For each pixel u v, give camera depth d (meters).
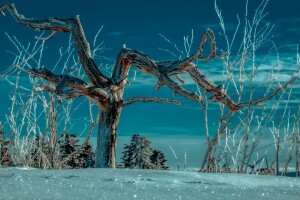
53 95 7.57
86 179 3.14
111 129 7.33
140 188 2.89
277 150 6.48
